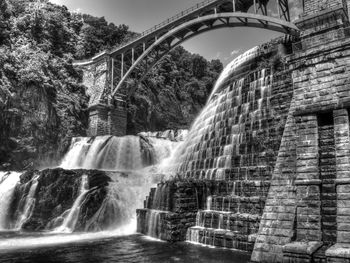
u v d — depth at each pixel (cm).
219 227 1970
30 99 4553
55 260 1658
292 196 1602
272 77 2670
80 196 2858
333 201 1484
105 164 4344
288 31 4006
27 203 3064
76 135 5131
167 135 5341
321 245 1426
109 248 1927
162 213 2183
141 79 5825
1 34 4969
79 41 6569
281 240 1539
